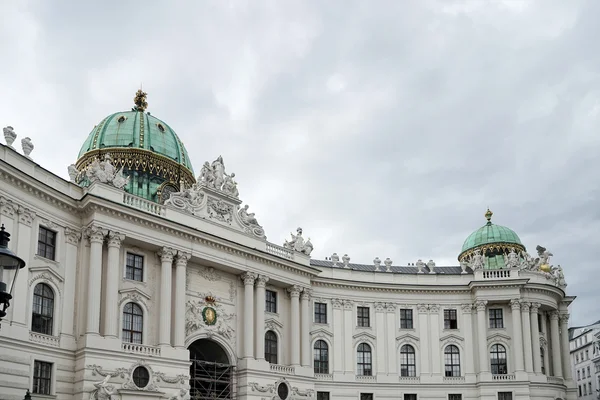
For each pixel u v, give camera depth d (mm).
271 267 63562
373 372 72062
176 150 70750
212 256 57812
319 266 72750
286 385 62094
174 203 56438
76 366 47250
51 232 48688
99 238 49844
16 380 42719
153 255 54625
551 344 76750
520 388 70250
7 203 44406
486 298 73625
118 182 52750
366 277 74562
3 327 42312
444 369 73062
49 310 47125
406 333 73750
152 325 52938
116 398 47500
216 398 57156
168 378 51344
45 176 48562
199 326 56531
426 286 74625
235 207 62156
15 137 46188
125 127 68312
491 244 81688
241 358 59250
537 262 77562
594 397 120062
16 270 20625
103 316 49156
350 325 72500
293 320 65312
